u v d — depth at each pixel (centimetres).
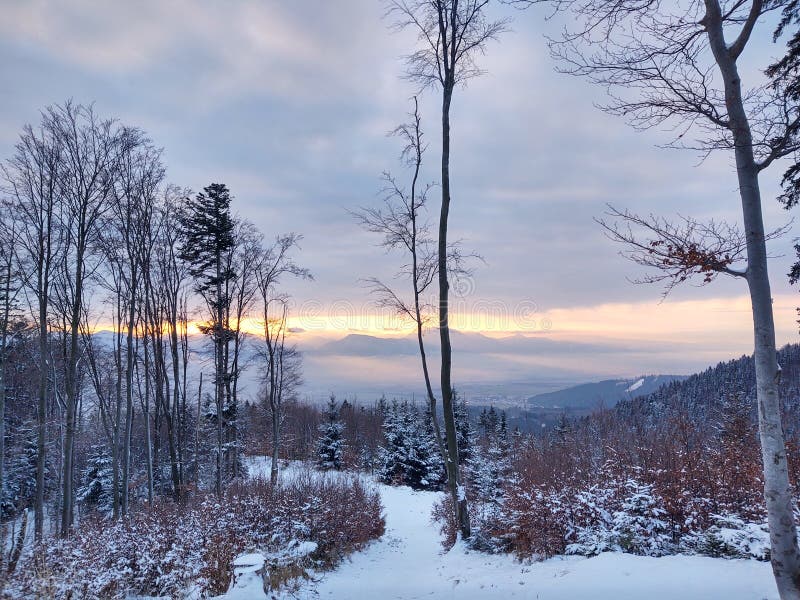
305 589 870
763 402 454
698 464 961
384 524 1872
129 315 2028
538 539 916
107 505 2842
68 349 2211
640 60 514
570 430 2138
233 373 2555
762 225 470
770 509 443
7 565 812
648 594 558
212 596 812
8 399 2525
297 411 5059
